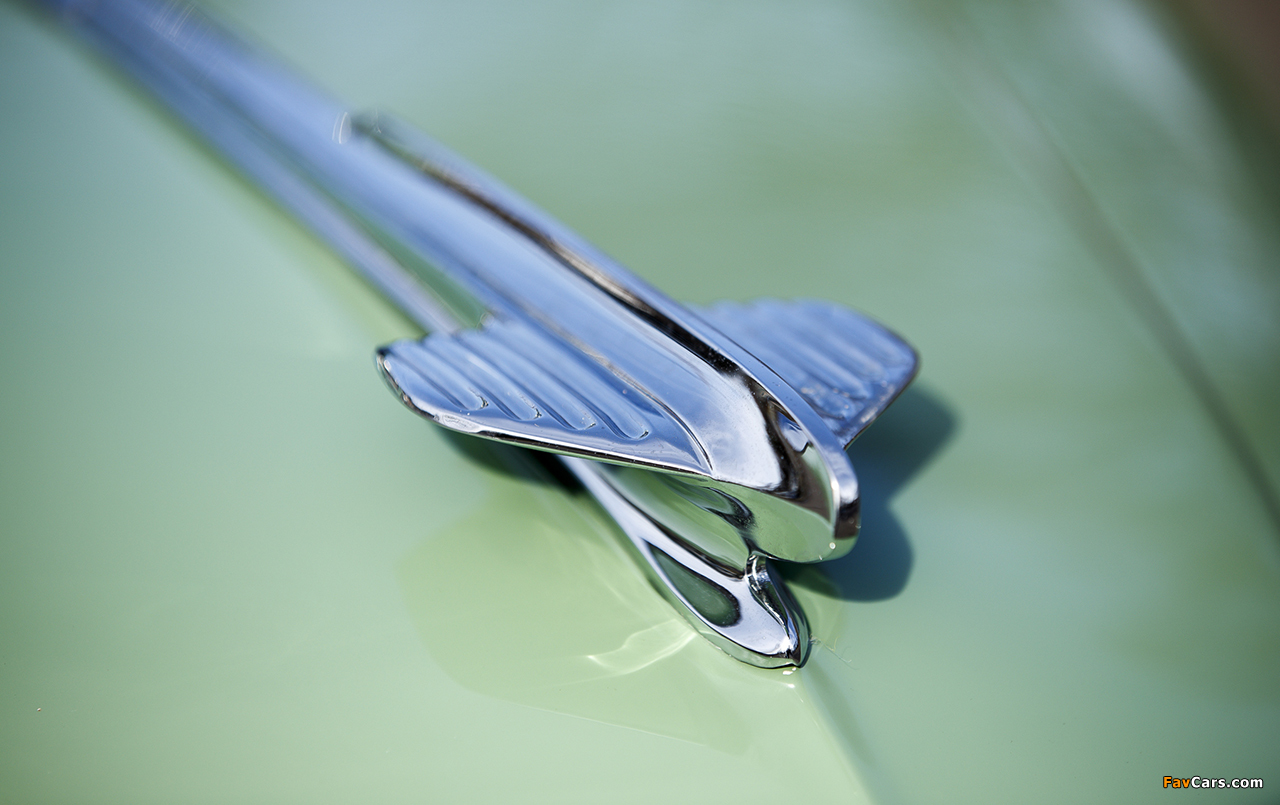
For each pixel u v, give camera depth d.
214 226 0.77
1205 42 0.86
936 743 0.64
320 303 0.74
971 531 0.69
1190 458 0.71
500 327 0.69
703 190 0.80
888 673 0.65
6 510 0.68
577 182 0.80
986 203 0.80
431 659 0.65
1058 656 0.66
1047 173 0.81
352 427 0.70
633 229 0.78
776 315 0.70
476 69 0.86
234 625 0.65
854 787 0.62
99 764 0.63
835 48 0.87
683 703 0.64
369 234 0.75
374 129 0.78
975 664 0.65
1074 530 0.69
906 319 0.75
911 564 0.68
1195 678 0.66
